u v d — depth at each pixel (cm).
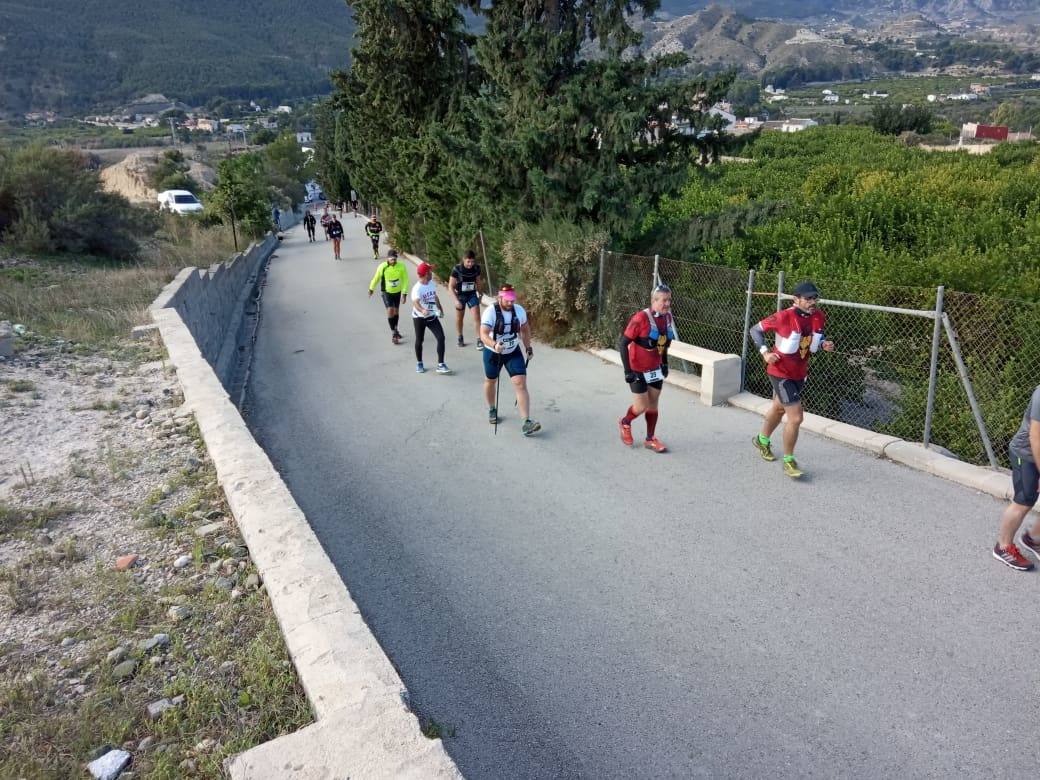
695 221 1119
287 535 454
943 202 1988
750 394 884
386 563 550
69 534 502
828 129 5116
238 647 379
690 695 397
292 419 918
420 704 399
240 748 307
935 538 548
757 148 3922
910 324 827
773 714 381
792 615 462
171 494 558
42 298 1241
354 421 893
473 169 1221
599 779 346
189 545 484
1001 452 732
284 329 1548
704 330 985
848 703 386
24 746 312
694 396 912
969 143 5375
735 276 935
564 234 1159
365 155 2719
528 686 409
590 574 520
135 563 462
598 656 432
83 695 347
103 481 582
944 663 412
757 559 529
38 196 1855
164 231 2686
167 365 888
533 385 999
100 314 1150
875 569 509
